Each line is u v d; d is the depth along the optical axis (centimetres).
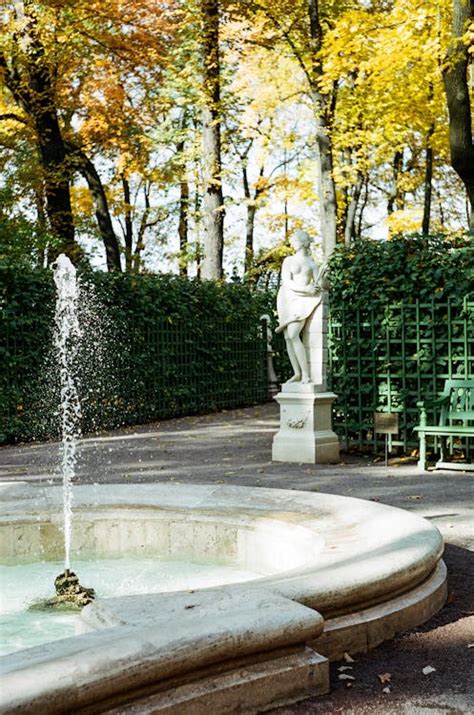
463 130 1467
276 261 3388
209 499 685
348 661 403
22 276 1537
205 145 2297
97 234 2797
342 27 1549
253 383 2328
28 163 2281
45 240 1928
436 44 1437
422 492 922
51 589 566
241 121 2870
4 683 287
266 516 621
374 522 576
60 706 287
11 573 614
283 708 350
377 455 1262
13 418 1500
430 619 468
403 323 1245
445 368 1225
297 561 552
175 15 2197
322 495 689
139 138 2488
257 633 345
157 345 1908
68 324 1655
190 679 329
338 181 2150
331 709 348
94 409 1705
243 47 2259
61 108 2255
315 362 1198
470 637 436
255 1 2000
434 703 353
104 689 299
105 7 1997
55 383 1614
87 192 3002
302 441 1180
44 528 652
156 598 389
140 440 1490
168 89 2403
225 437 1508
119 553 655
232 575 594
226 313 2162
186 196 3177
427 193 2558
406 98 1992
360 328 1291
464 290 1195
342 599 411
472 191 1513
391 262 1252
